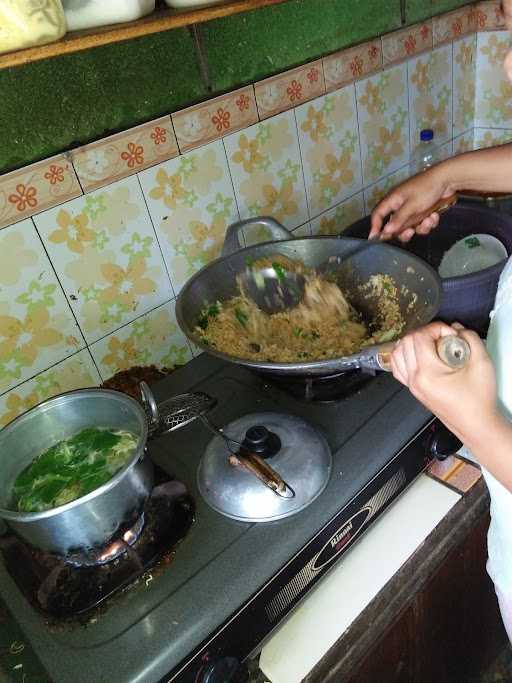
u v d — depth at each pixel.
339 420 0.85
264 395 0.93
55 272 0.86
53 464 0.71
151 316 1.01
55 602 0.66
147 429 0.66
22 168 0.78
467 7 1.35
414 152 1.39
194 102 0.94
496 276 0.94
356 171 1.27
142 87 0.87
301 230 1.20
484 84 1.48
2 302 0.82
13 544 0.75
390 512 0.83
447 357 0.49
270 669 0.66
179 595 0.64
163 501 0.75
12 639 0.63
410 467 0.83
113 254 0.92
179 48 0.89
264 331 0.97
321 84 1.11
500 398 0.62
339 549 0.75
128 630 0.62
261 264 1.00
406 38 1.24
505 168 0.86
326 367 0.72
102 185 0.87
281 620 0.70
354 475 0.75
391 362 0.56
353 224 1.14
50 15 0.59
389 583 0.74
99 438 0.73
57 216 0.84
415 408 0.84
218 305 0.96
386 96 1.25
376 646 0.71
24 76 0.75
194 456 0.83
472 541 0.86
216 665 0.62
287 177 1.13
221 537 0.70
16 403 0.88
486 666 1.18
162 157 0.93
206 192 1.01
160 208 0.95
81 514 0.59
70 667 0.59
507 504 0.68
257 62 1.00
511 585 0.76
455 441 0.87
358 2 1.10
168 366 1.06
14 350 0.85
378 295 0.97
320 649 0.67
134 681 0.57
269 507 0.70
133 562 0.68
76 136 0.82
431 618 0.85
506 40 1.38
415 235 1.20
